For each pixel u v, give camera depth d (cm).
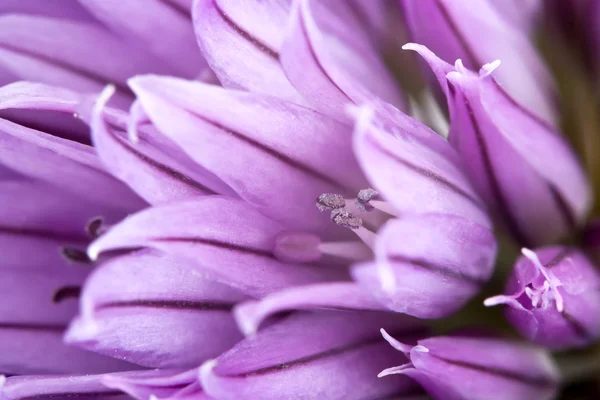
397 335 8
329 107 8
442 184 8
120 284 7
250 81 8
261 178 8
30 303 8
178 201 7
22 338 8
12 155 8
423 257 7
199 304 8
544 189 8
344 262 8
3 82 8
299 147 8
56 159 8
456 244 7
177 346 8
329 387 8
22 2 9
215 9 8
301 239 8
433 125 9
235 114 7
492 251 8
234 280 7
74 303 8
